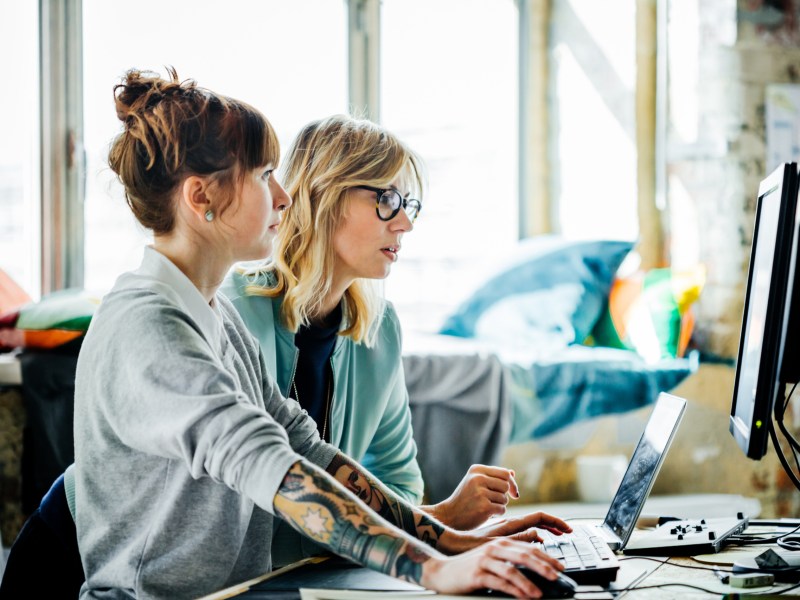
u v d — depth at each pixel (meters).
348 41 3.66
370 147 1.67
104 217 3.26
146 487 1.19
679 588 1.13
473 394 2.94
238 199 1.23
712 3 3.72
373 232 1.67
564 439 3.07
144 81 1.24
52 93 3.17
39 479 2.61
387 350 1.84
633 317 3.46
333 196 1.64
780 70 3.77
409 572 1.04
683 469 3.44
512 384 3.01
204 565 1.20
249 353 1.42
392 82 3.78
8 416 2.62
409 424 1.92
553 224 4.01
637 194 3.80
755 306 1.40
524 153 3.99
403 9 3.78
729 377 3.52
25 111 3.18
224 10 3.38
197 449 1.05
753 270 1.49
